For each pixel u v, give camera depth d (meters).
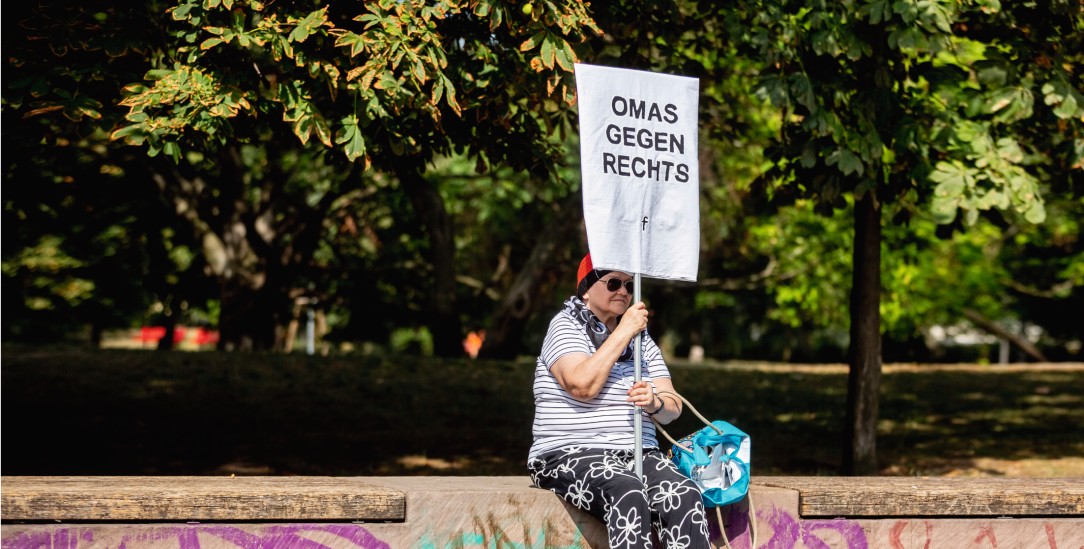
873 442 8.74
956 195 7.19
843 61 7.57
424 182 18.03
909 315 24.00
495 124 7.14
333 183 20.11
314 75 5.70
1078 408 13.77
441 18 5.67
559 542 4.38
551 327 4.50
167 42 6.61
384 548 4.20
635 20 7.84
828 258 22.12
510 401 13.24
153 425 10.77
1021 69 7.39
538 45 5.76
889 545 4.71
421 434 11.00
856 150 7.13
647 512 4.11
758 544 4.58
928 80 7.59
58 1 6.28
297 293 24.23
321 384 13.59
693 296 38.44
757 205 8.87
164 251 23.17
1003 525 4.83
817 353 43.97
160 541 3.97
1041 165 8.66
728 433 4.43
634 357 4.29
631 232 4.47
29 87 5.81
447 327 19.14
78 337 40.09
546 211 23.62
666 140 4.59
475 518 4.30
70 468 8.63
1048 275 34.31
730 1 7.54
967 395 15.04
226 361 14.94
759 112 15.88
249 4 5.62
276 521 4.12
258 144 7.74
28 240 20.09
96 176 16.42
